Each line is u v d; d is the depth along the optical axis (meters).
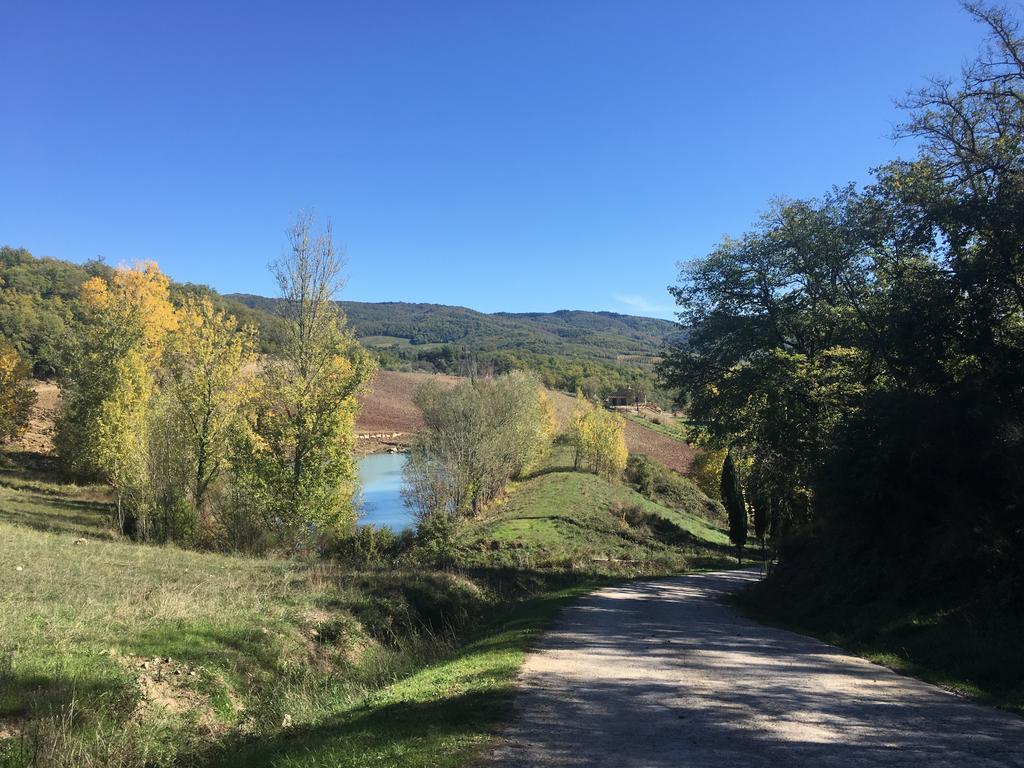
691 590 24.78
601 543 40.03
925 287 15.24
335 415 26.30
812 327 25.09
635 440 87.31
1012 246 12.84
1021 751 5.62
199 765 7.32
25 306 74.62
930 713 7.01
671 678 8.85
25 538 19.50
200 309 31.52
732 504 39.03
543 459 73.31
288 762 5.61
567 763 5.20
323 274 26.56
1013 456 11.55
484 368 89.94
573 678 8.72
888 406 13.83
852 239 21.42
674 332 32.94
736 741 5.93
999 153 13.91
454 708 6.96
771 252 25.81
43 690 7.78
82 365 39.16
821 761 5.34
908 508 13.41
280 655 11.75
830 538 16.59
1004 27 14.02
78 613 11.50
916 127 15.91
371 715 7.02
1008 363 13.22
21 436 50.59
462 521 42.56
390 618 16.02
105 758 6.82
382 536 31.25
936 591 12.04
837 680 8.80
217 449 29.92
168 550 22.95
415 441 48.81
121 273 40.66
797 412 23.53
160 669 9.45
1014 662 8.39
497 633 14.19
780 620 15.99
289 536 27.08
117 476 28.80
